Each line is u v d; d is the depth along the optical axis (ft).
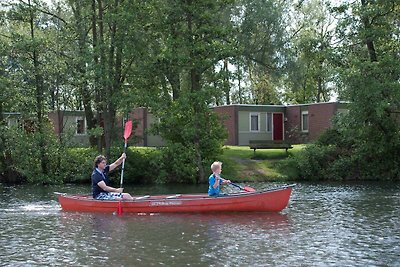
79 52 89.71
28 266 32.73
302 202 59.11
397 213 50.96
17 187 81.41
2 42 83.25
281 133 129.90
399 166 92.68
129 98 85.30
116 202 51.47
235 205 50.90
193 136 87.76
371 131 93.25
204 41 88.43
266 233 41.52
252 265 32.17
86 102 94.73
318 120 120.37
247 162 95.04
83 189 78.18
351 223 45.65
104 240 39.55
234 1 89.56
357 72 84.02
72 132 92.02
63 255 35.22
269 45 101.35
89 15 88.07
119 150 89.30
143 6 86.94
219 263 32.60
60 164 90.12
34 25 90.53
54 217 50.08
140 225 45.39
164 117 88.38
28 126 89.86
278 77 104.68
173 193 71.61
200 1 86.53
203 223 46.06
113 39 87.61
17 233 42.63
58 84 86.58
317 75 98.63
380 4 85.87
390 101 85.10
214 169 52.60
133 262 33.14
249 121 124.77
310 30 119.85
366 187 77.36
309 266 31.94
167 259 33.68
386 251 35.50
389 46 89.92
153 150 93.86
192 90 89.66
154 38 90.68
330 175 91.61
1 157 89.76
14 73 85.56
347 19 88.58
